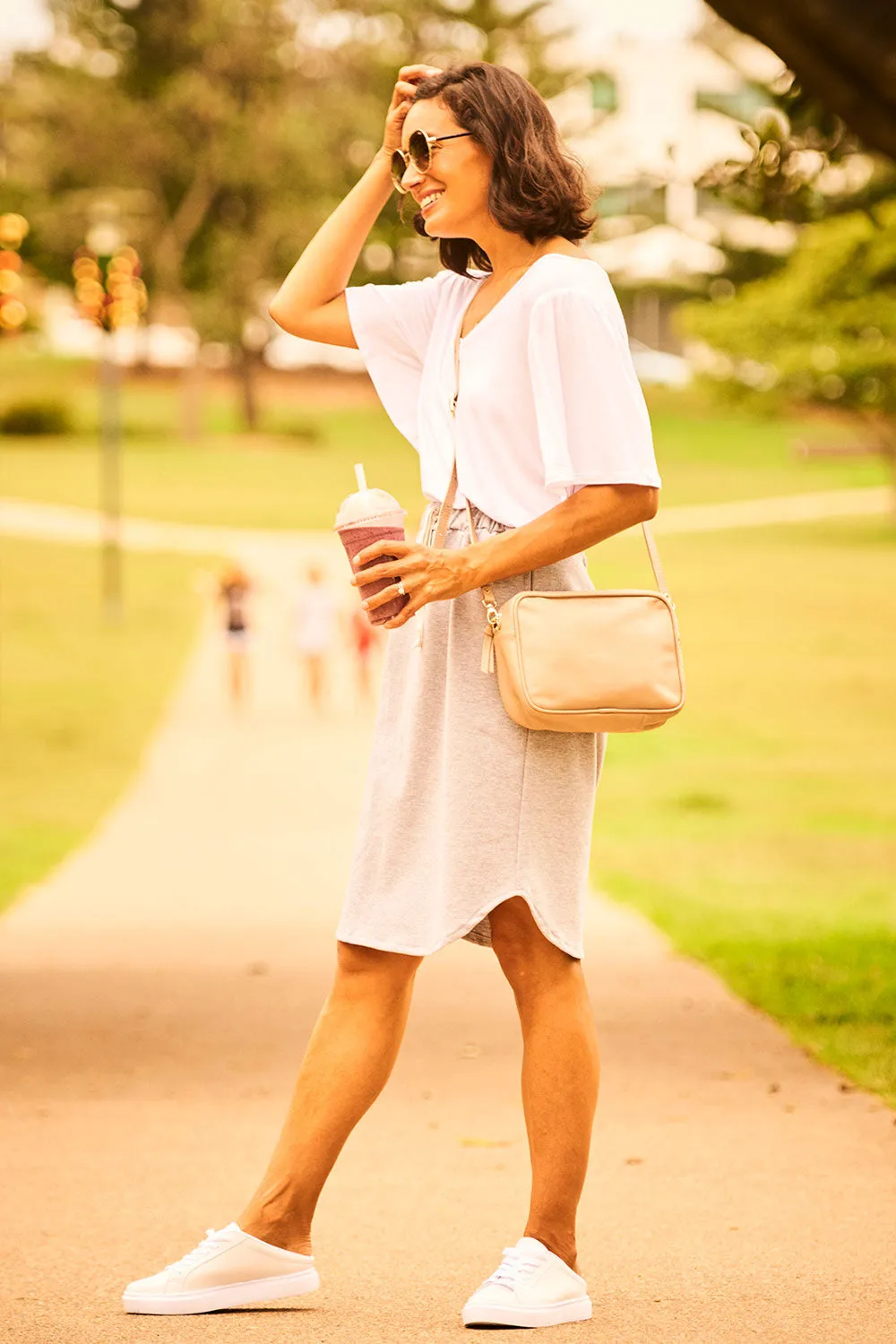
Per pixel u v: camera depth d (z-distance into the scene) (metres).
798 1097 7.47
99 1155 6.64
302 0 98.69
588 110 96.56
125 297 45.66
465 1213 5.73
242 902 13.90
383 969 4.52
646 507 4.32
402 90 4.77
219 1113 7.39
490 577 4.27
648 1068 8.11
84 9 91.56
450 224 4.52
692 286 86.00
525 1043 4.48
